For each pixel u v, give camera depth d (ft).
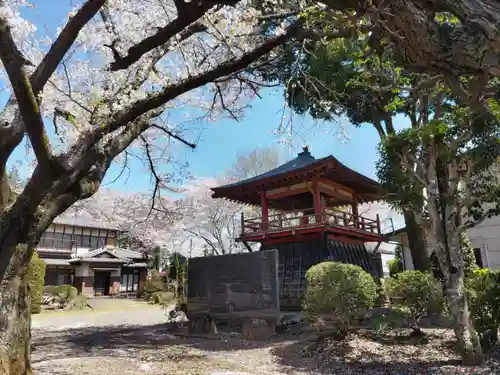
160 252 110.52
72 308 78.02
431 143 23.39
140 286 112.68
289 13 17.98
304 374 21.29
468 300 23.02
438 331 28.96
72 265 104.99
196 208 73.87
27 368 15.71
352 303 26.50
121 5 21.30
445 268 22.36
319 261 43.75
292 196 54.65
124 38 21.83
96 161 17.06
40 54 19.34
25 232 14.52
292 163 53.21
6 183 15.89
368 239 52.26
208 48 25.11
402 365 21.74
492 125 21.09
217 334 35.63
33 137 12.80
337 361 23.43
